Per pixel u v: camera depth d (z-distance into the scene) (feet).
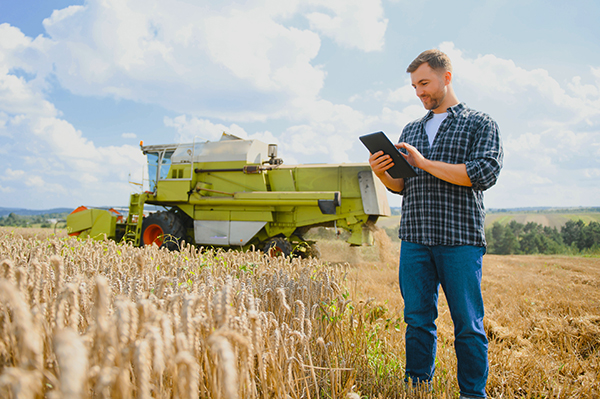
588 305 15.43
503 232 83.25
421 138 8.30
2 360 3.94
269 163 28.30
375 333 9.43
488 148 7.22
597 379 8.57
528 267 36.06
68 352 2.23
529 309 14.96
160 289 5.81
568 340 11.55
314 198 24.27
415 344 7.67
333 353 7.50
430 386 7.29
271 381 5.21
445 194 7.42
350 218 24.66
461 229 7.22
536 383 8.31
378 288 17.26
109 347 3.11
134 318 3.44
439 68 7.71
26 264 8.73
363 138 7.96
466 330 6.98
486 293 18.63
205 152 28.35
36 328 3.70
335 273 10.76
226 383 2.75
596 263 42.27
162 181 28.81
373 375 7.97
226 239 26.99
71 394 2.15
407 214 8.03
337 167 25.38
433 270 7.80
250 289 6.75
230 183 27.48
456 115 7.73
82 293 5.18
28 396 2.51
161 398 3.82
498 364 9.20
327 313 7.98
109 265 9.30
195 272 9.55
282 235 26.68
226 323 4.10
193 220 29.17
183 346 3.60
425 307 7.70
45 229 58.34
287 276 8.57
